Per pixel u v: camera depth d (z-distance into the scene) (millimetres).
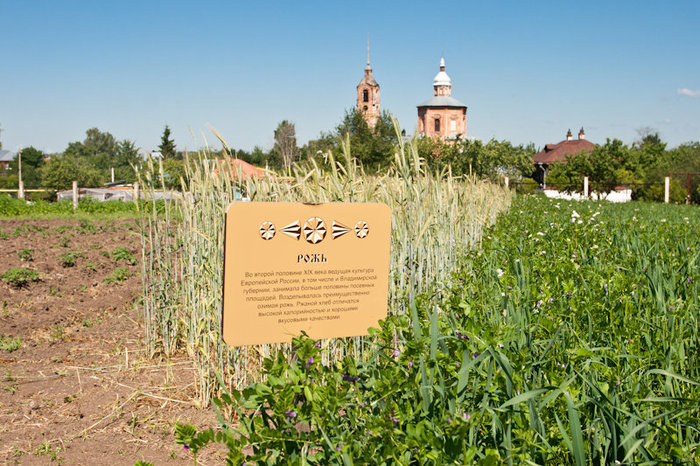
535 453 2424
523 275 4891
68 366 5719
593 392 2707
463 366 2541
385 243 3332
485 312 4043
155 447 4016
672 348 3271
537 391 2328
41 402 4816
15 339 6551
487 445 2500
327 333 3244
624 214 15086
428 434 2160
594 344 3453
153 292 6066
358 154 40312
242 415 2588
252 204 2992
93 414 4574
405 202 5062
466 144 34562
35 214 24969
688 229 9539
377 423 2299
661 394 3088
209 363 4934
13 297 8391
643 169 47281
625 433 2389
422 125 93438
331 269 3213
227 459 2279
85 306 8055
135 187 6426
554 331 3424
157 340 6480
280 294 3113
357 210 3238
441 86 93750
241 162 5020
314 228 3143
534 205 20484
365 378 2812
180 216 6238
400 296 4766
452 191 7543
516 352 3154
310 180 4660
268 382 2500
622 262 6184
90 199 28156
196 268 5648
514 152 37000
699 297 4551
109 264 11391
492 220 13836
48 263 11094
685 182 36156
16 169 100312
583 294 4309
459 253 7609
